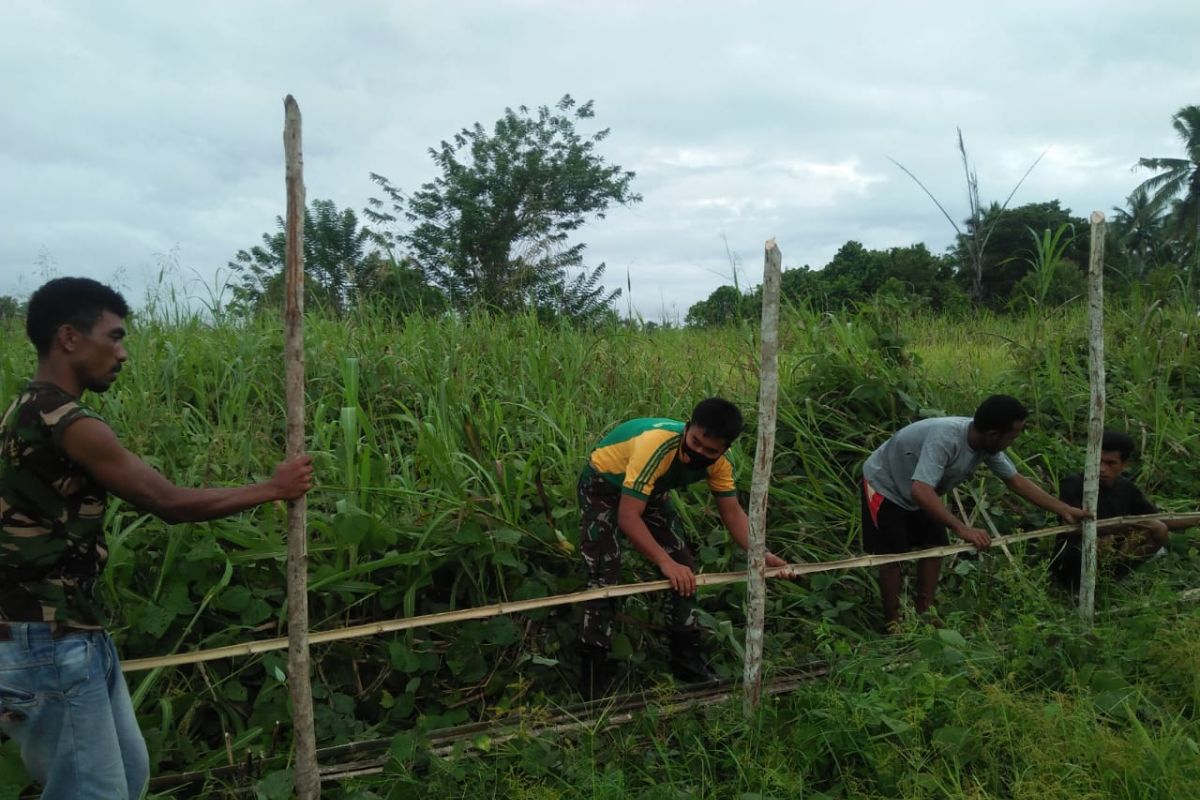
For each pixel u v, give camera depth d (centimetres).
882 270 2750
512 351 674
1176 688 380
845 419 617
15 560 236
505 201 1569
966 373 738
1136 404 689
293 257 268
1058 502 468
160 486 248
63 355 247
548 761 340
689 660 425
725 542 502
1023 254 2609
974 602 495
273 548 399
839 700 352
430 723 376
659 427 397
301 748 295
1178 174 3888
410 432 555
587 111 1781
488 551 432
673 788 319
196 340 618
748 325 711
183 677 373
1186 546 545
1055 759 316
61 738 245
